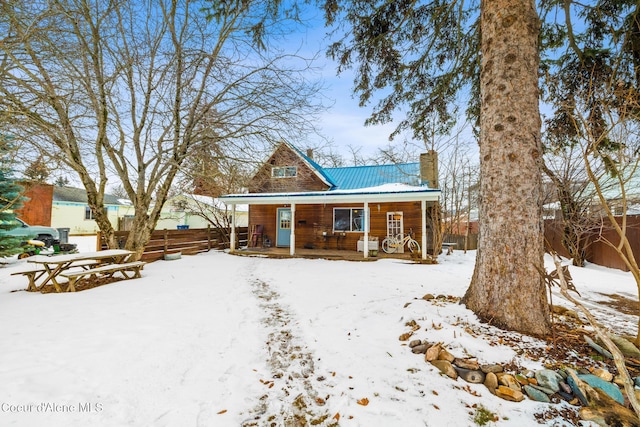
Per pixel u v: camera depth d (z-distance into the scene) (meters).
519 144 3.25
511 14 3.38
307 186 13.64
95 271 5.75
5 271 7.66
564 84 5.50
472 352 2.64
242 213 25.47
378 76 6.50
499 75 3.41
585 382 2.14
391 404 2.14
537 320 3.02
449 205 19.50
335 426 1.97
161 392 2.32
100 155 7.53
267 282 6.54
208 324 3.82
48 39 5.95
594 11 4.95
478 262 3.52
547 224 11.88
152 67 7.61
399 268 8.31
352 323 3.71
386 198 9.67
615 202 8.08
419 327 3.22
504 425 1.90
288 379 2.56
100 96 6.95
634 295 5.73
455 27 5.85
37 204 12.83
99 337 3.25
